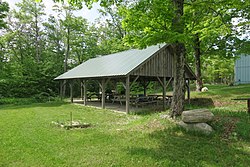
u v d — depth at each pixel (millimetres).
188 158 4844
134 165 4574
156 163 4629
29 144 6113
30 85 24031
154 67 13883
